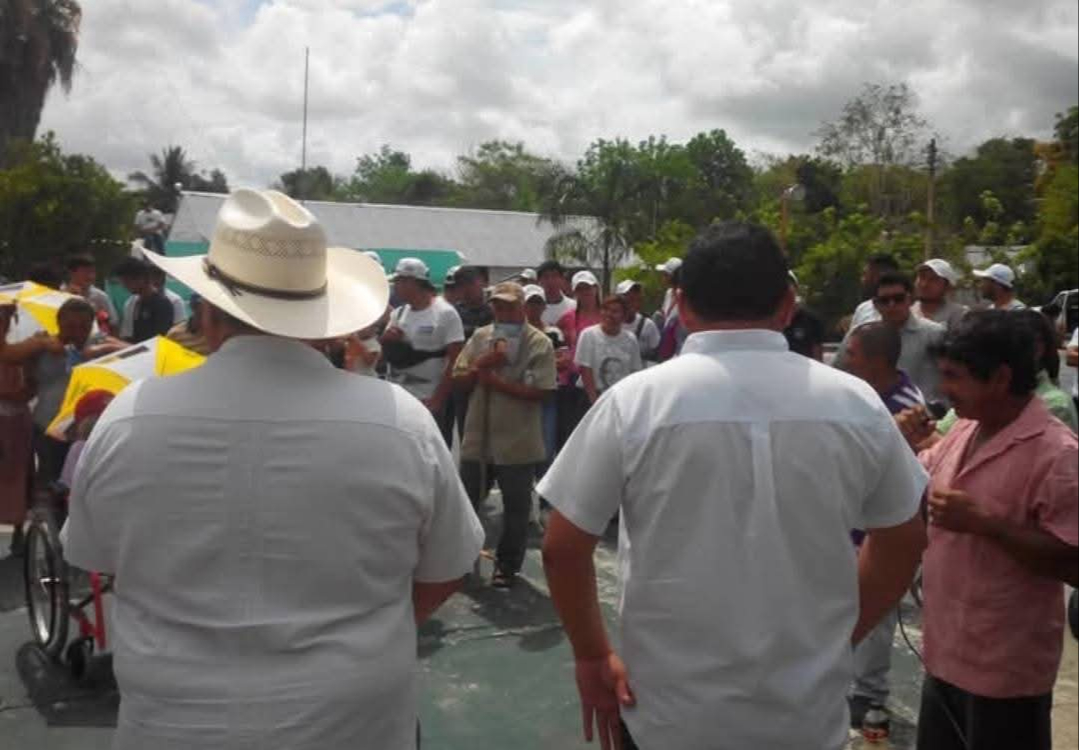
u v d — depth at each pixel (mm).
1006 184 57906
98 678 4867
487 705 4785
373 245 40125
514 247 42219
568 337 9266
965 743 3094
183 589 1992
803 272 29391
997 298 7641
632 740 2295
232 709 1953
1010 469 2938
